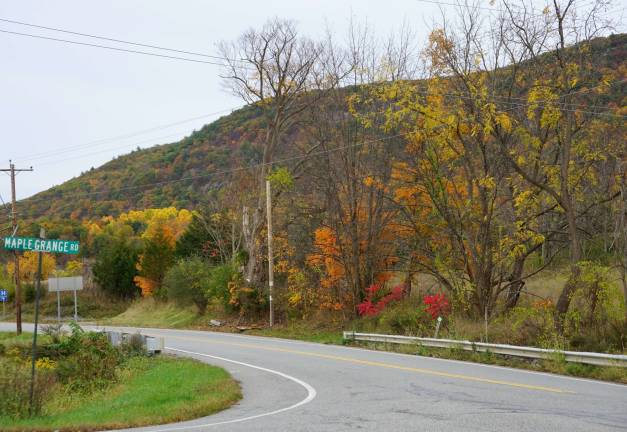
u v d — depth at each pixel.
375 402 12.45
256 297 41.22
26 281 84.19
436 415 10.61
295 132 43.31
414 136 27.73
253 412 12.05
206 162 99.00
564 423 9.62
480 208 27.41
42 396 13.29
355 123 34.16
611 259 22.30
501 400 12.09
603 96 24.14
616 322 19.59
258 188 49.16
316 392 14.49
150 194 101.50
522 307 24.62
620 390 13.32
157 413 11.94
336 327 34.03
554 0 23.39
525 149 25.92
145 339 26.00
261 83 42.59
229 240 57.66
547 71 24.50
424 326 26.62
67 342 24.86
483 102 24.59
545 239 26.36
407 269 32.66
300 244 37.72
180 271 50.34
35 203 104.88
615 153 23.66
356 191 34.34
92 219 100.12
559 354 17.16
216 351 26.80
